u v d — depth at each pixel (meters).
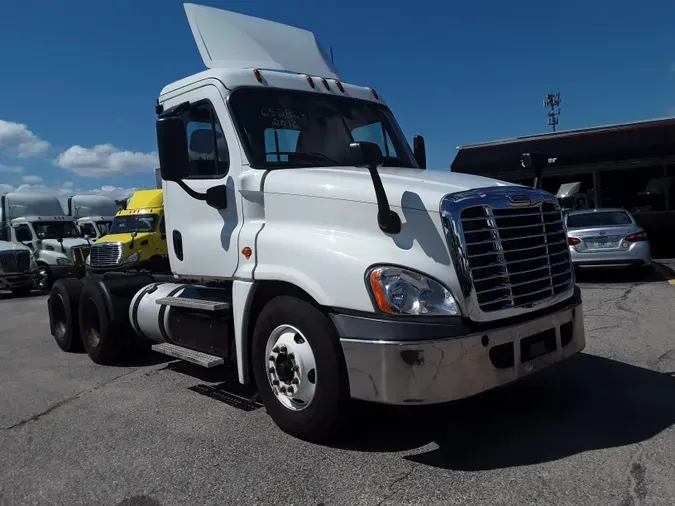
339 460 3.90
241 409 5.07
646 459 3.66
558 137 17.59
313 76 5.55
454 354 3.62
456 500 3.29
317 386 3.99
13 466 4.15
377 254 3.80
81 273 18.89
